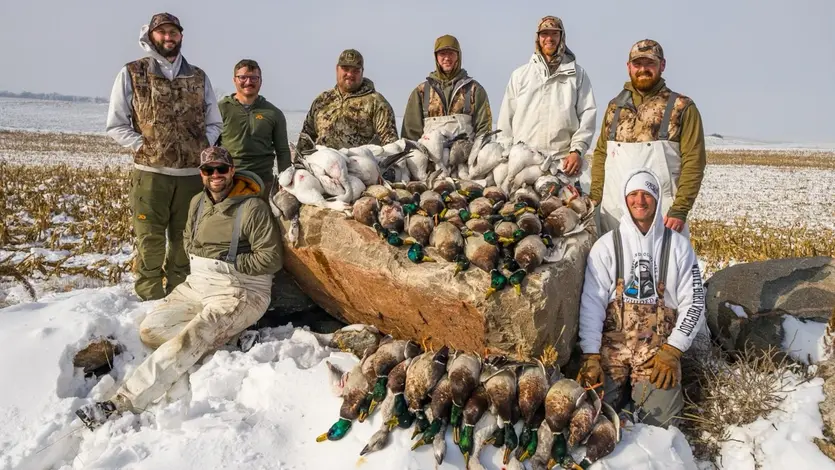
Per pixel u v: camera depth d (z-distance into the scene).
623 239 4.22
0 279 6.80
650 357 4.14
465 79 6.04
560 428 3.56
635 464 3.52
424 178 5.44
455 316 4.11
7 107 88.81
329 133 6.18
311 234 4.63
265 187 5.52
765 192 26.84
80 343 4.55
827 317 4.71
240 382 4.30
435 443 3.56
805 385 4.09
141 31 5.32
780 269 5.02
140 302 5.30
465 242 4.23
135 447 3.68
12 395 4.23
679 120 4.71
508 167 5.19
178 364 4.34
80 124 65.56
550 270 4.06
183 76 5.43
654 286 4.17
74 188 15.86
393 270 4.25
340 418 3.84
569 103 5.62
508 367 3.73
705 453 3.98
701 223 14.98
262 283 4.84
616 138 4.94
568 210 4.55
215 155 4.53
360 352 4.76
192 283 4.84
